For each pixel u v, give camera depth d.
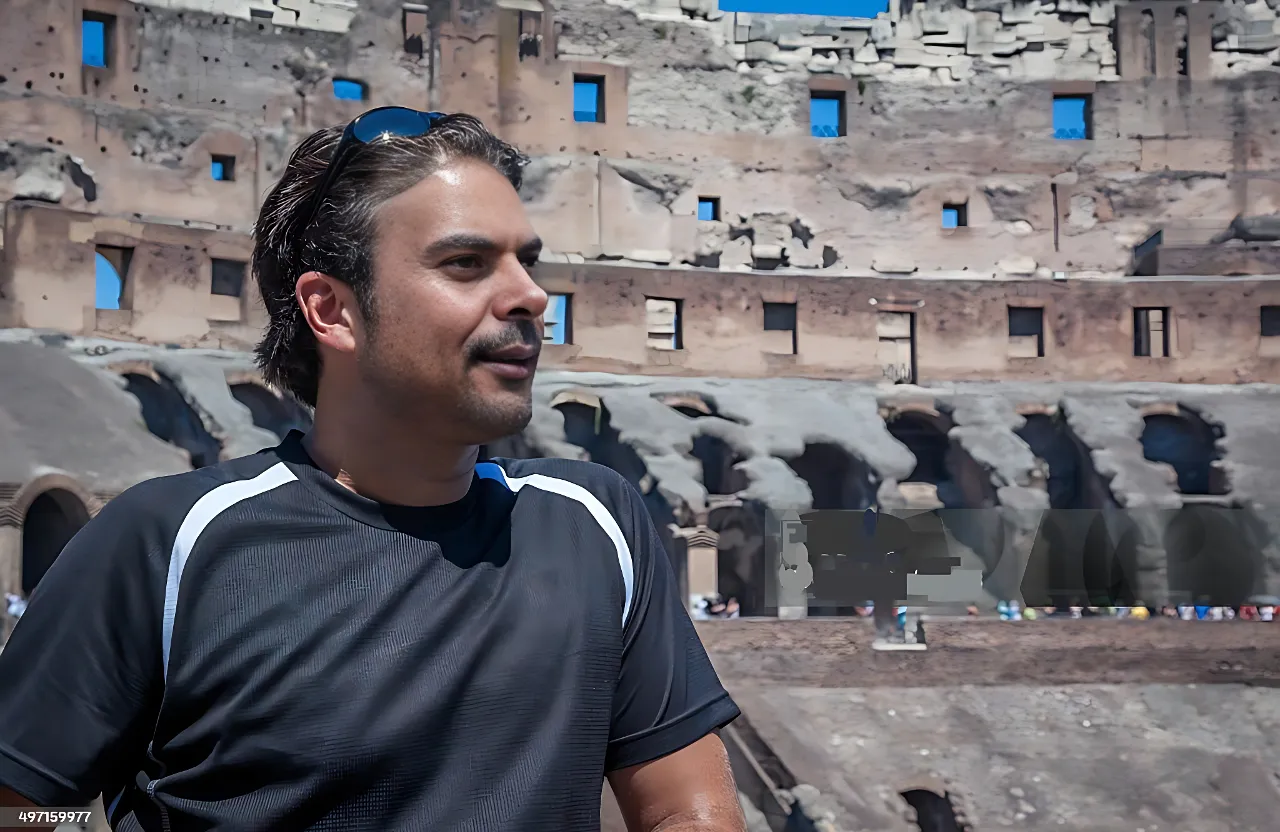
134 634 2.61
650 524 3.16
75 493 28.80
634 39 46.41
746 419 39.78
